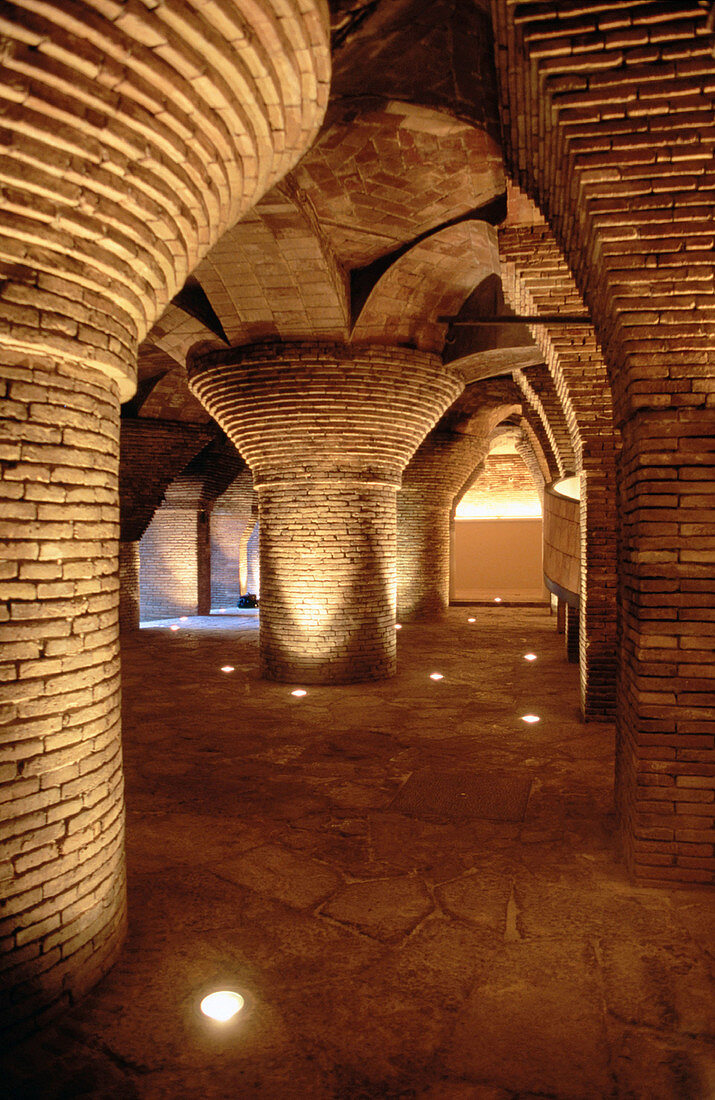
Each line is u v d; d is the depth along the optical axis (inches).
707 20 111.8
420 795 224.7
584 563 323.3
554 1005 122.7
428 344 355.9
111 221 107.7
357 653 390.0
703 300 139.9
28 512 109.2
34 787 112.5
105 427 124.4
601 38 119.2
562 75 124.7
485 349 343.3
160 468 579.8
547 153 153.8
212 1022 118.6
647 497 155.0
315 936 145.3
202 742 286.2
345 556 382.3
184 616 768.9
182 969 133.8
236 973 132.6
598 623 311.9
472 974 131.7
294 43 109.3
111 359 119.0
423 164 243.6
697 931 144.9
